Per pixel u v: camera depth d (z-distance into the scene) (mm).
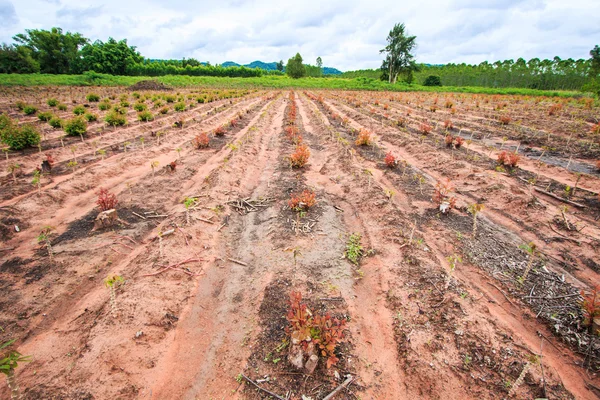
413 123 19594
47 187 9203
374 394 3596
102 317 4453
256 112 25344
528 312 4672
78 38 63812
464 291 4918
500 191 8523
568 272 5590
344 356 4023
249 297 5129
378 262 5863
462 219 7566
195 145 14055
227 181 9625
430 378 3697
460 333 4172
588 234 6617
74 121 14453
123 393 3549
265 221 7633
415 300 4844
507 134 15992
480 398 3455
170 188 9297
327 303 4891
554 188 9031
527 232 6949
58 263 5766
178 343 4312
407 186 9586
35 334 4344
